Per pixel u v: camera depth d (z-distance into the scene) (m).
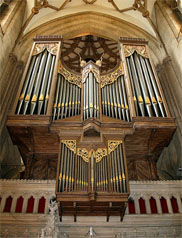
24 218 8.05
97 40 18.19
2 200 8.42
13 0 13.16
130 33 14.88
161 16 13.22
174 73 11.88
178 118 10.98
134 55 12.36
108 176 7.77
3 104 10.83
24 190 8.64
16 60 12.27
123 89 10.82
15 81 11.97
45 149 10.10
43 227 7.95
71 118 9.45
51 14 14.73
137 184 8.90
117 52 18.47
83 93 10.35
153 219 8.25
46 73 11.02
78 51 18.67
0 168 11.03
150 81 11.09
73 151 8.49
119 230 8.09
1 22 11.72
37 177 10.03
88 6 15.53
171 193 8.80
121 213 7.98
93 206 7.67
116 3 14.85
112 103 10.19
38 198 8.51
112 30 15.21
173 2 13.09
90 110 9.45
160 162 12.66
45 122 8.94
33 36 13.91
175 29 11.98
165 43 13.02
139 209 8.43
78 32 15.35
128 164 10.46
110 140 8.87
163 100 10.16
